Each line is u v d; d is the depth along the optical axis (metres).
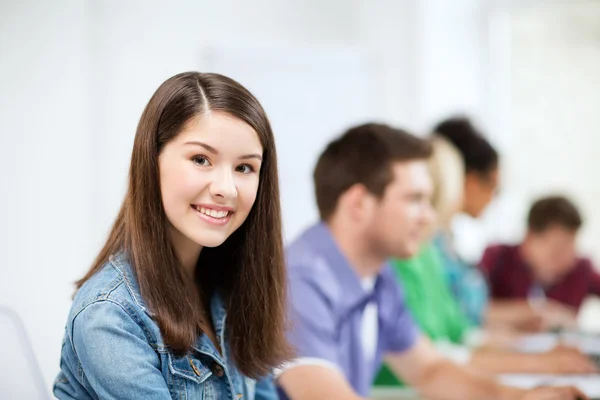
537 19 3.92
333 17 3.76
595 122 3.91
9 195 2.96
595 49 3.89
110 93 3.37
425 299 2.26
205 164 0.99
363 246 1.62
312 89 3.55
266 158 1.09
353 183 1.58
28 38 2.99
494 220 3.95
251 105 1.02
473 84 3.83
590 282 3.25
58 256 3.01
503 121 3.93
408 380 1.89
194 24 3.52
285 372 1.48
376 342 1.80
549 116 3.95
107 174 3.33
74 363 1.01
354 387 1.67
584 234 3.91
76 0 3.05
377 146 1.59
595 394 1.76
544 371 2.15
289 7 3.70
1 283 2.94
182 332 1.00
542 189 3.98
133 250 1.01
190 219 1.00
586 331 2.94
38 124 3.00
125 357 0.95
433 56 3.77
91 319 0.96
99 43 3.35
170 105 1.00
